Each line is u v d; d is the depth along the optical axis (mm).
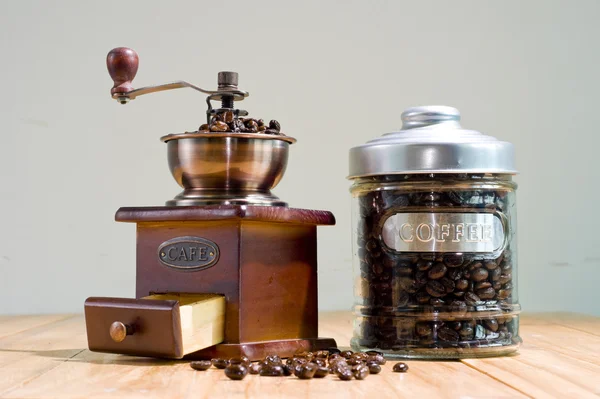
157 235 1320
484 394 1015
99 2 2365
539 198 2391
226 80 1359
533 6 2408
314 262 1395
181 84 1355
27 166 2334
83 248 2340
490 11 2404
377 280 1301
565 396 1001
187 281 1292
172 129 2357
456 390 1041
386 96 2385
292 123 2369
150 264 1324
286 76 2375
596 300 2385
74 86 2350
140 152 2352
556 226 2391
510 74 2400
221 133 1286
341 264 2355
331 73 2379
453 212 1265
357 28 2389
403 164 1267
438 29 2400
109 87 2352
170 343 1172
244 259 1261
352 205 1388
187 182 1331
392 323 1286
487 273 1280
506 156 1301
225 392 1023
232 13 2377
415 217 1269
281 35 2379
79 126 2346
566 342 1526
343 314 2176
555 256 2391
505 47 2402
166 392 1020
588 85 2400
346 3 2389
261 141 1311
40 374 1154
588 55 2404
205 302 1224
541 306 2385
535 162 2391
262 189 1344
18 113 2338
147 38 2365
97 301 1231
